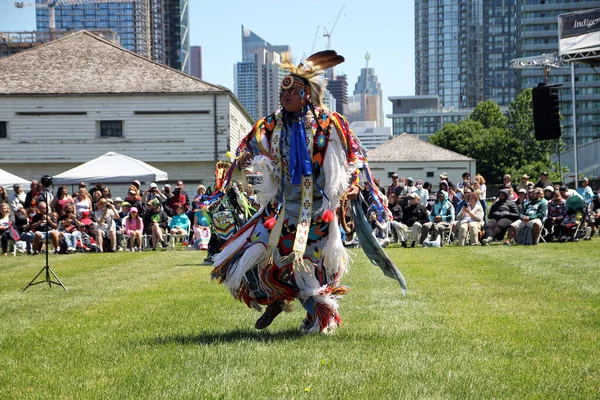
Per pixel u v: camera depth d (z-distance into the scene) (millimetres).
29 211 18719
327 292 5742
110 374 4617
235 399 3922
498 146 81312
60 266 13734
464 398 3852
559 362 4707
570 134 139250
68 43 38688
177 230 19297
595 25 26797
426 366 4605
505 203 17844
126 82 36656
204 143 36219
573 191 19422
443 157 65188
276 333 5941
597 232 21344
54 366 4922
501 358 4848
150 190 20438
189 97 36219
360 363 4727
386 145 67125
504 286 8836
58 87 36344
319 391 4039
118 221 19672
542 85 22375
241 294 5754
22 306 8047
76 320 6961
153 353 5191
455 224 17812
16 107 36250
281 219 5621
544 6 146125
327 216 5711
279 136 5723
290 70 5695
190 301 8141
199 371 4594
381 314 6777
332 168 5656
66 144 36281
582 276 9836
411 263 12453
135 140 36312
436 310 7004
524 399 3842
